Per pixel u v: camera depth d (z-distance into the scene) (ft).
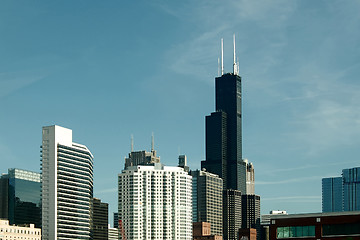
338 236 561.43
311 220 576.20
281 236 586.45
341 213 565.53
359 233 552.82
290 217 586.04
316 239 569.64
